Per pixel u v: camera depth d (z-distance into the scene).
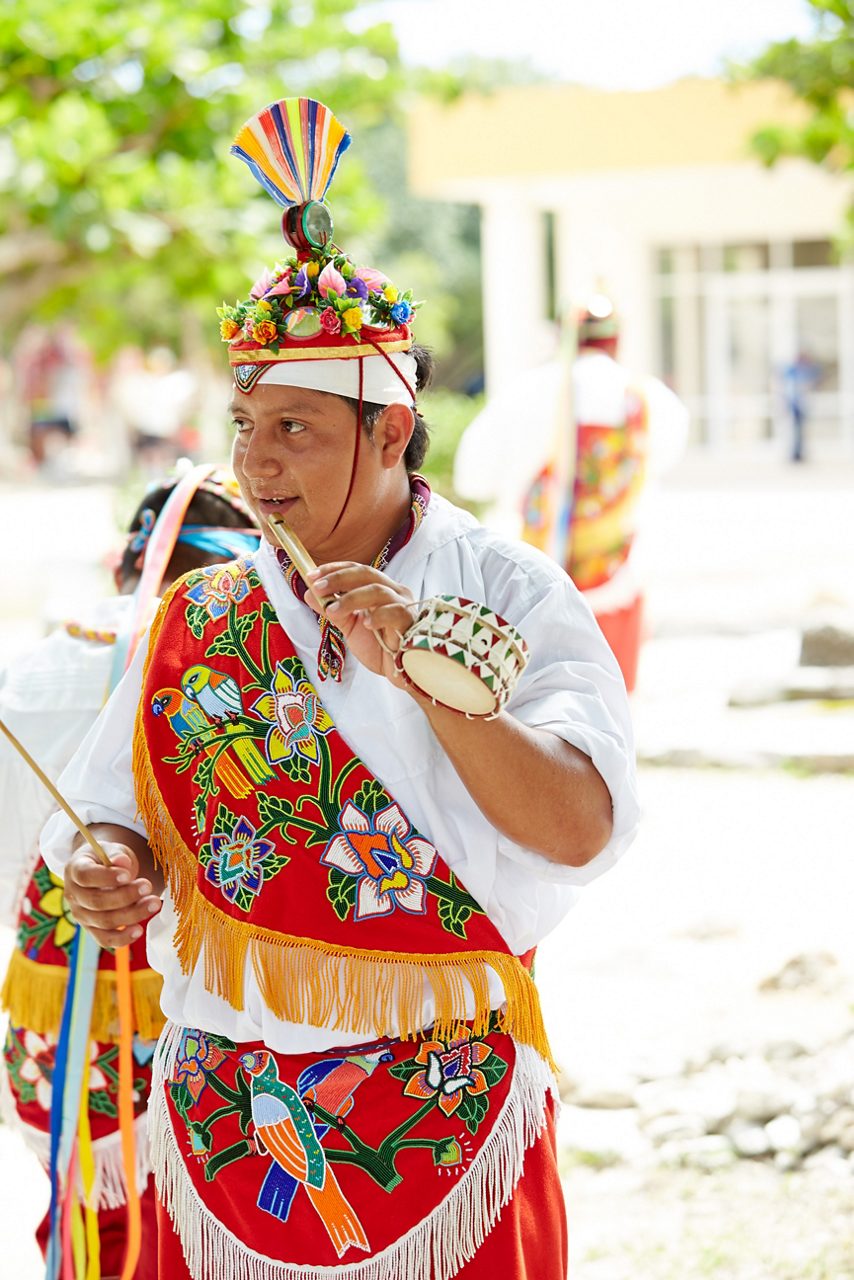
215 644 2.48
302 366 2.32
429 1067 2.38
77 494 29.27
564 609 2.42
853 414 27.02
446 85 15.11
